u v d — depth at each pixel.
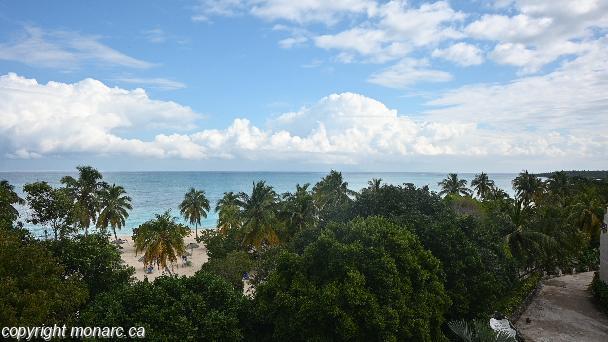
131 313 20.25
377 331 20.78
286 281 23.66
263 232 50.06
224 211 75.00
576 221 50.12
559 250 40.00
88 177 65.81
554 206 58.91
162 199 195.25
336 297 21.20
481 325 21.56
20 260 19.42
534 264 46.19
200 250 74.19
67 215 26.98
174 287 22.11
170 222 48.97
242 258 38.81
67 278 22.47
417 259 24.61
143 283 22.36
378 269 22.50
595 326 30.50
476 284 27.19
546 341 27.86
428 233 28.77
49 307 18.05
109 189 71.44
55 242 24.88
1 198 26.61
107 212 69.06
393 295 22.19
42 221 26.16
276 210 53.19
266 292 23.38
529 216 46.31
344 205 36.91
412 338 22.00
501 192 84.88
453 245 28.36
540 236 39.12
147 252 46.78
